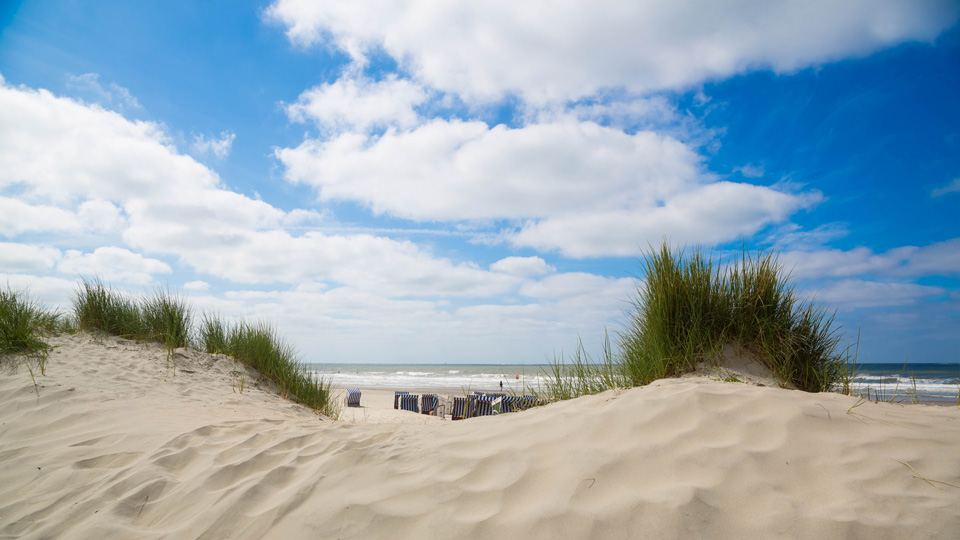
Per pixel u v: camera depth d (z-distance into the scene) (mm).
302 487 2352
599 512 1806
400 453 2645
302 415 5859
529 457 2336
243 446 3113
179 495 2496
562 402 3254
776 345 3783
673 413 2447
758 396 2500
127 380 5441
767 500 1756
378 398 19453
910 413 2367
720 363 3803
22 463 3115
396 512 2047
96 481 2807
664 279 4125
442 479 2277
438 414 13172
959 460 1827
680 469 2004
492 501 2033
